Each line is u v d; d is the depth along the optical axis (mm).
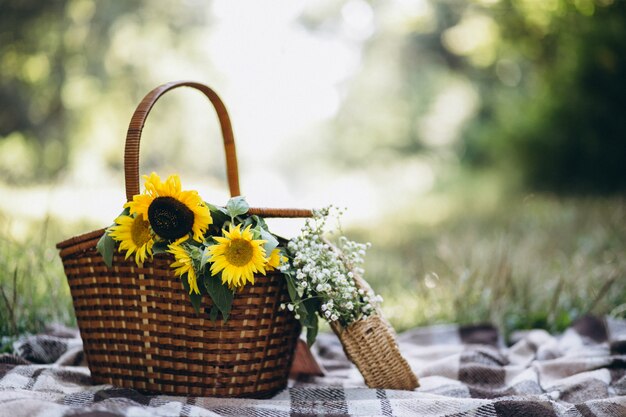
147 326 2000
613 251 4238
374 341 2129
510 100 11031
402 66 19125
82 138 12727
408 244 6312
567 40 8875
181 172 15820
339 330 2135
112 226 1963
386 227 8914
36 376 2082
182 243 1906
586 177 9344
